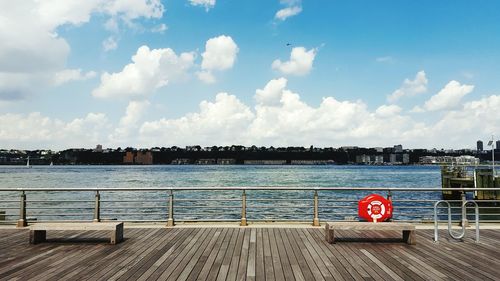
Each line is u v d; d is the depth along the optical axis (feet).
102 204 121.70
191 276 20.80
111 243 29.01
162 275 20.99
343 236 32.04
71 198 148.66
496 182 126.41
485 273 21.39
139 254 25.86
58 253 26.23
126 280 20.08
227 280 20.13
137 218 90.79
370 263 23.50
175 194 157.99
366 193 169.07
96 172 517.96
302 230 34.58
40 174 439.63
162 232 33.81
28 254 25.96
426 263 23.52
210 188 36.06
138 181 279.69
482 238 31.37
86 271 21.79
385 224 28.99
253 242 29.53
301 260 24.20
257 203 121.90
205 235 32.37
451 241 30.14
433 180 312.09
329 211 99.91
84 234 33.32
